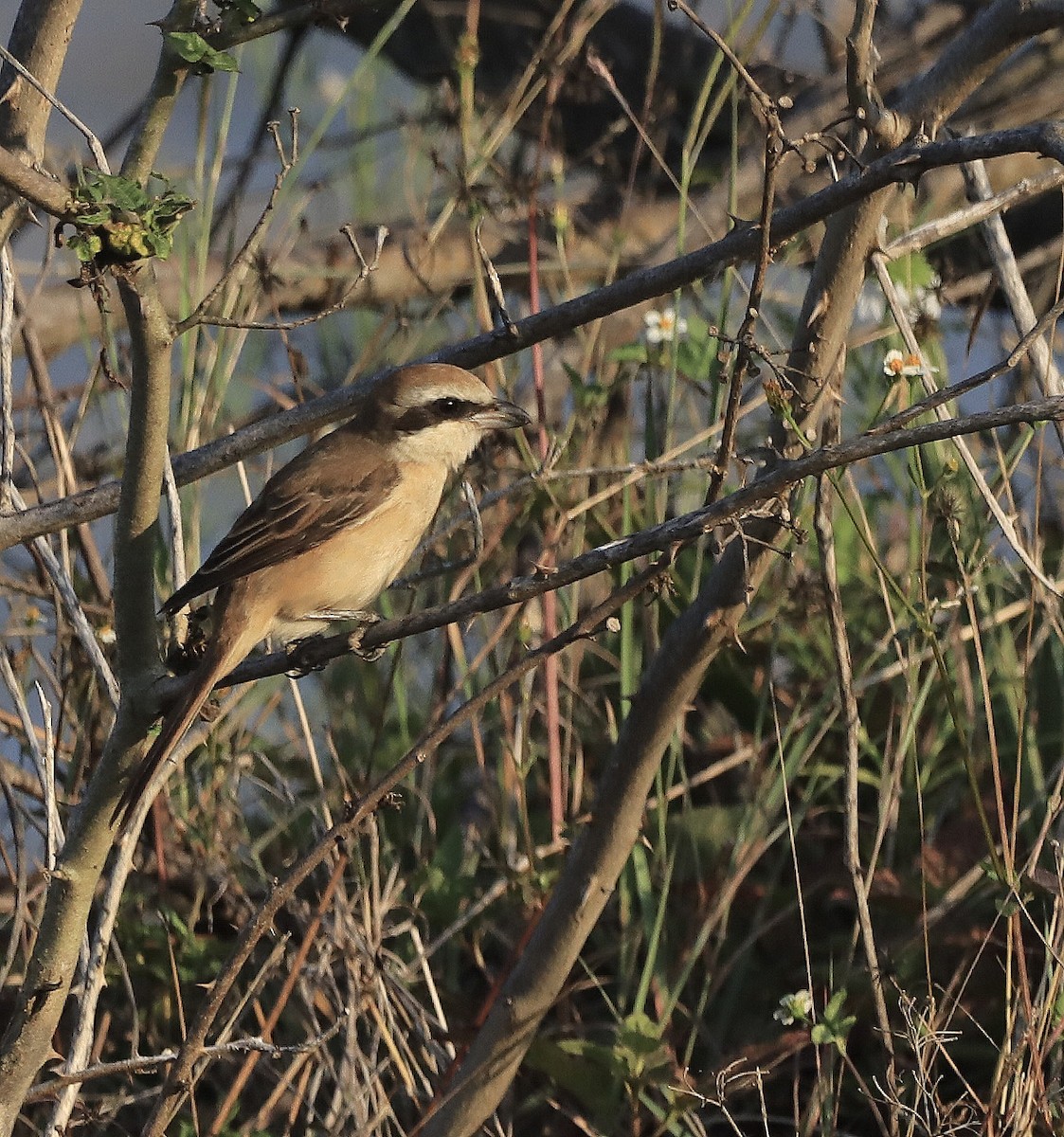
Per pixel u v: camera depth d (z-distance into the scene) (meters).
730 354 7.64
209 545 12.89
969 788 10.57
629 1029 8.92
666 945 9.85
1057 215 15.30
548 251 14.29
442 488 9.86
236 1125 9.78
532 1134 9.92
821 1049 9.05
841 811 10.51
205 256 10.95
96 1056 9.51
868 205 8.37
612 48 15.69
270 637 9.48
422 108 15.26
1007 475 9.52
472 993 10.65
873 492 12.23
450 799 11.48
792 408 8.39
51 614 11.78
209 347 11.39
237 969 7.39
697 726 12.23
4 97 8.87
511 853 10.48
